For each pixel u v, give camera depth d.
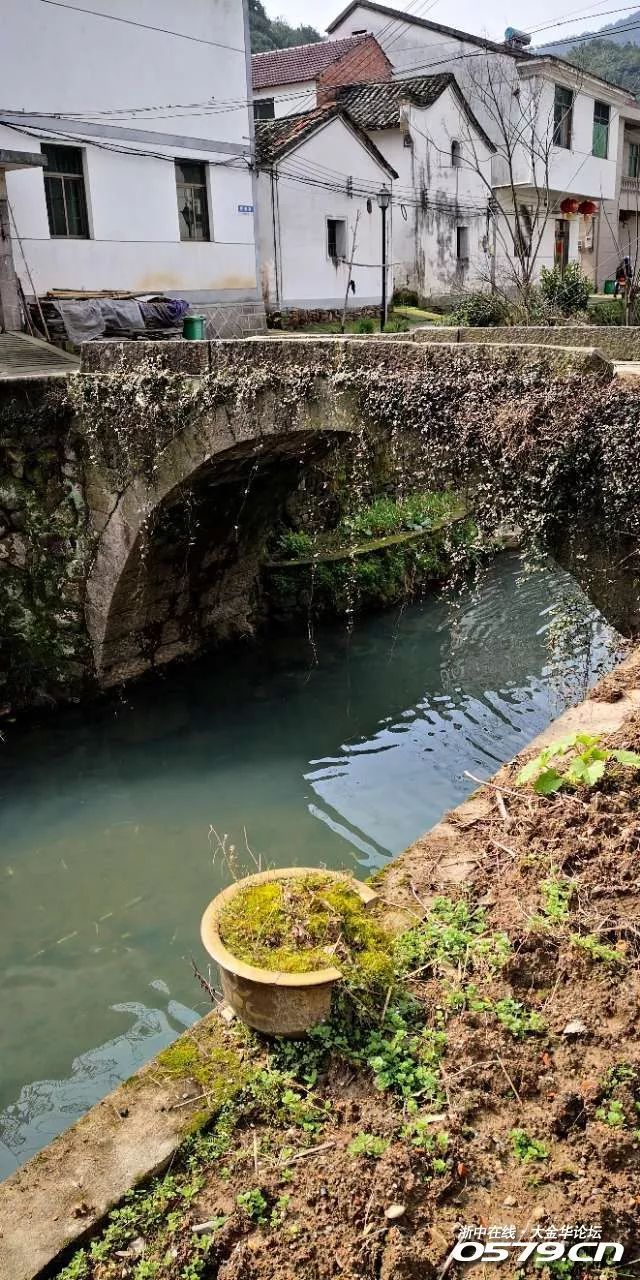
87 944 6.28
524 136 19.45
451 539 12.70
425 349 6.07
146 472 8.39
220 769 8.57
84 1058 5.30
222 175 15.59
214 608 10.84
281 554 11.93
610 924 2.81
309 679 10.48
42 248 13.08
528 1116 2.31
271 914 2.79
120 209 14.03
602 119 22.25
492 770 8.34
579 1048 2.45
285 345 7.03
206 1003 5.73
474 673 10.53
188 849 7.32
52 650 9.40
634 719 3.79
